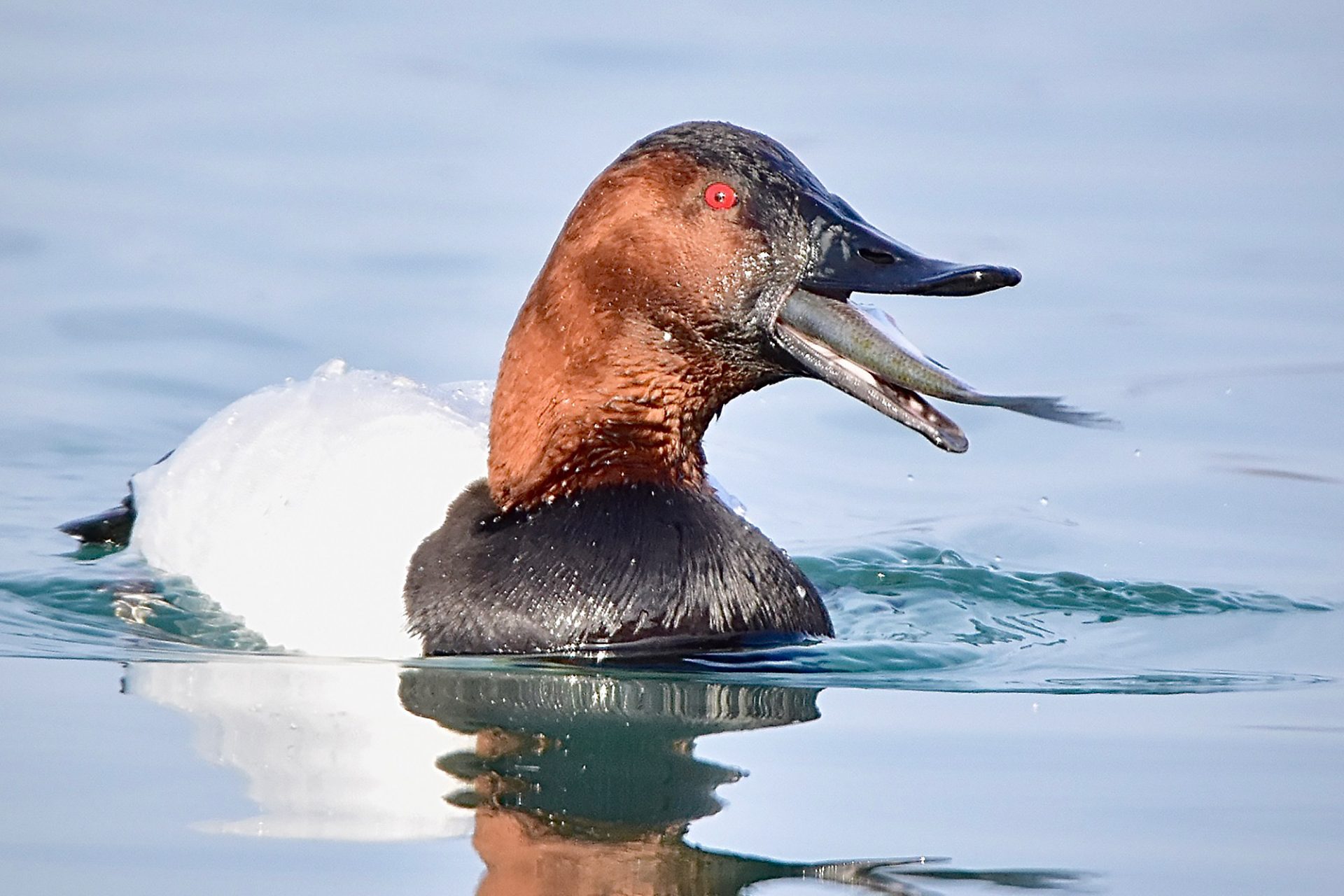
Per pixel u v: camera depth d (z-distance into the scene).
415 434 22.83
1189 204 39.88
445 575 21.19
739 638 21.12
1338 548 26.55
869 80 46.31
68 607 22.53
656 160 20.84
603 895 14.38
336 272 35.22
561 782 16.80
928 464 30.23
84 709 18.72
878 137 42.53
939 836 15.59
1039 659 21.89
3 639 21.23
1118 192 40.38
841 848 15.30
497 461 21.67
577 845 15.30
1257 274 36.38
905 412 20.20
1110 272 36.38
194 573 22.59
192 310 33.34
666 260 20.72
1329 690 20.31
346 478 22.36
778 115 43.16
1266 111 45.25
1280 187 40.78
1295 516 27.70
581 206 21.19
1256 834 15.65
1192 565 26.00
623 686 19.86
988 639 22.78
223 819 15.84
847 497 29.06
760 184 20.67
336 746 17.72
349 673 20.20
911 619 23.61
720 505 22.02
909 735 18.44
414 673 20.19
